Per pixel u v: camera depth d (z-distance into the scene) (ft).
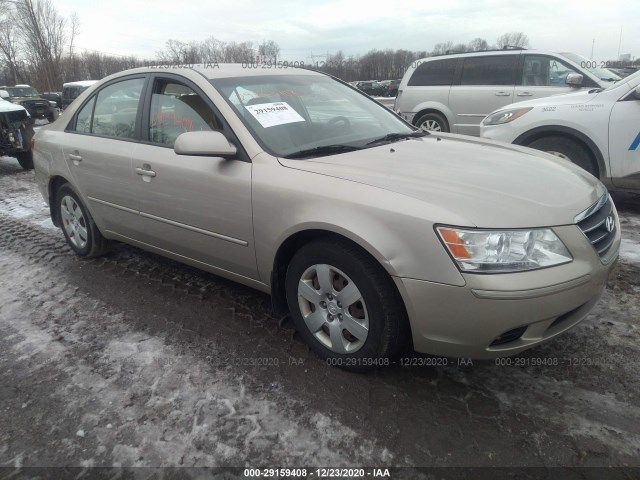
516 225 6.93
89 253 13.64
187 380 8.47
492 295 6.72
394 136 10.90
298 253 8.54
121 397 8.12
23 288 12.33
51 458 6.98
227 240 9.52
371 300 7.66
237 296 11.37
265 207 8.60
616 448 6.76
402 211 7.17
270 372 8.61
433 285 6.98
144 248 12.13
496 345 7.19
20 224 17.53
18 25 144.66
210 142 8.68
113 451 7.05
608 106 16.11
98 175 11.93
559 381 8.11
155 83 11.00
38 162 14.12
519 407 7.57
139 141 11.05
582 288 7.21
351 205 7.59
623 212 16.46
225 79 10.33
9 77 160.25
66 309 11.14
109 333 10.05
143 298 11.48
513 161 9.29
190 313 10.70
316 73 12.62
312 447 6.99
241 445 7.07
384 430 7.23
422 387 8.09
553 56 25.36
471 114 27.99
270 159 8.84
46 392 8.32
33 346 9.71
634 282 11.25
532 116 17.67
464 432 7.14
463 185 7.72
